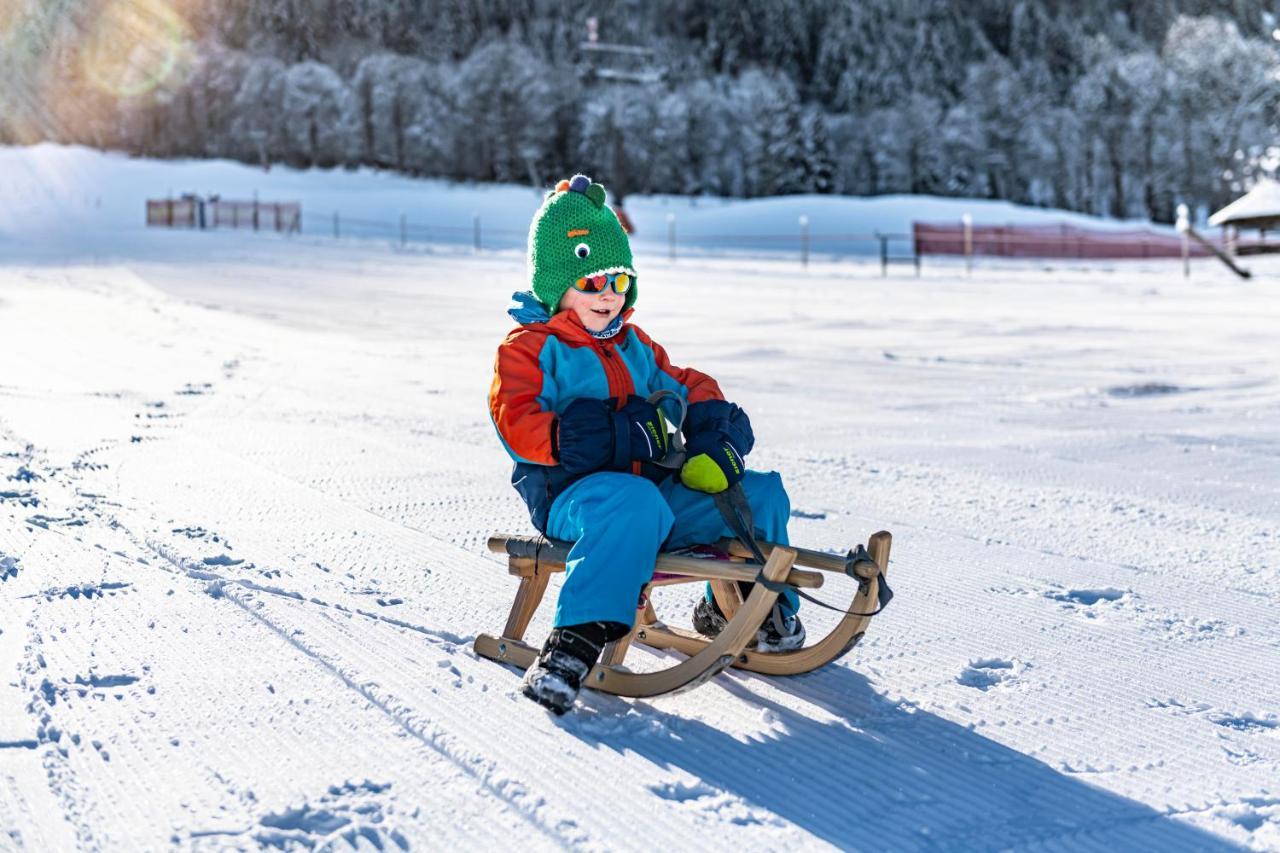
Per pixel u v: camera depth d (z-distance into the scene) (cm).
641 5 13188
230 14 12900
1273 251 2694
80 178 6806
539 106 9000
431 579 381
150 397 775
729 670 306
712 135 9006
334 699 273
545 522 294
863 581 263
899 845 211
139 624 322
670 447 283
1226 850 211
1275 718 275
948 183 8706
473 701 274
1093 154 8550
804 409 785
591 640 268
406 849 204
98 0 11050
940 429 705
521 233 4694
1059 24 12762
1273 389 876
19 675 279
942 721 271
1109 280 2320
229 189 6688
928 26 12231
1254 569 407
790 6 12550
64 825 208
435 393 837
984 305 1769
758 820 218
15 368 905
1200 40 8075
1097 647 325
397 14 13212
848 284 2262
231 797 221
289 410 743
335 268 2642
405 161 9256
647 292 2061
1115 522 477
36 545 399
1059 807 228
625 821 216
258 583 366
